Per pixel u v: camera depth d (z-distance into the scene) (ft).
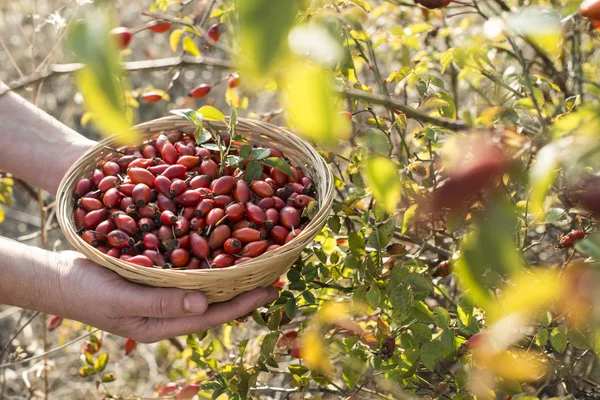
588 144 1.53
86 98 0.93
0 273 2.91
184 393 3.35
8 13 5.69
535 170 1.50
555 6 3.03
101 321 2.94
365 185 3.05
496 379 2.72
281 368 3.98
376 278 2.89
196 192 3.09
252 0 0.84
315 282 3.06
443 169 2.81
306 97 1.01
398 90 3.30
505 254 1.33
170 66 2.39
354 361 2.88
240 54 0.93
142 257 2.91
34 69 3.59
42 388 4.39
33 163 3.46
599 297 1.82
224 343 3.64
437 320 2.77
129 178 3.19
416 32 3.32
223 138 3.34
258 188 3.12
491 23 2.16
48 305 2.93
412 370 2.84
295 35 1.01
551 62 3.13
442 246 3.38
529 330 3.11
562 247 2.75
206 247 2.98
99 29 0.93
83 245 2.87
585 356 3.15
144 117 6.10
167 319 2.93
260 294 2.94
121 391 4.39
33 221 5.37
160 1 3.50
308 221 3.10
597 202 1.63
